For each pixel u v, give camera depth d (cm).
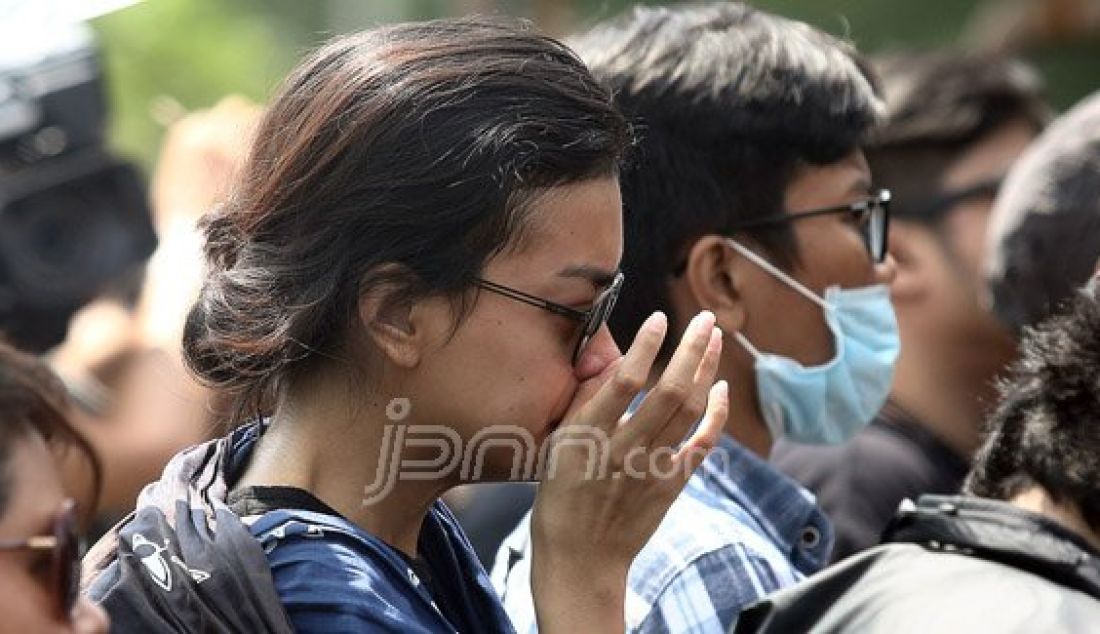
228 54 2289
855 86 855
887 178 1195
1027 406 711
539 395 628
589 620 628
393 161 618
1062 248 988
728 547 749
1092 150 991
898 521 719
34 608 517
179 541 592
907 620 659
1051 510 700
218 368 644
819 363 852
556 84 633
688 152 834
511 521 1036
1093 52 2691
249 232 634
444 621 612
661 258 831
